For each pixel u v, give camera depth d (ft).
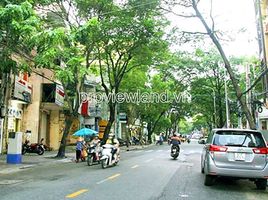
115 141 64.08
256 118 94.43
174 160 76.28
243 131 37.19
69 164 67.87
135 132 232.73
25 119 98.22
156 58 95.09
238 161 35.81
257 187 37.60
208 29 58.49
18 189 34.83
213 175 36.83
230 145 36.27
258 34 73.20
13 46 48.60
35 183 39.32
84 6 73.10
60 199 29.50
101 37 72.84
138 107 161.68
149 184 38.93
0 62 48.34
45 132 116.98
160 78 155.33
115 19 70.59
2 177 45.32
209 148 37.06
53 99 103.14
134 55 93.81
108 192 33.27
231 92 162.61
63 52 49.73
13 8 38.52
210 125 254.68
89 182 40.22
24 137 97.14
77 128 139.74
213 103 182.39
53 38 42.57
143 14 71.61
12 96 82.38
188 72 151.33
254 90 103.14
